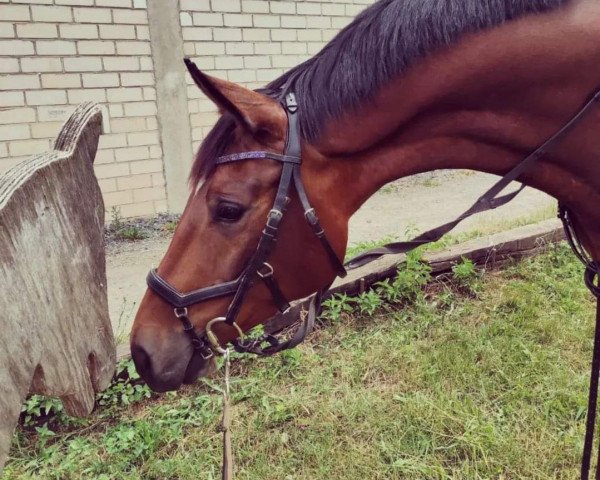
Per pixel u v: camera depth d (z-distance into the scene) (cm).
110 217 561
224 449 142
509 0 132
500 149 145
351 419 244
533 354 287
